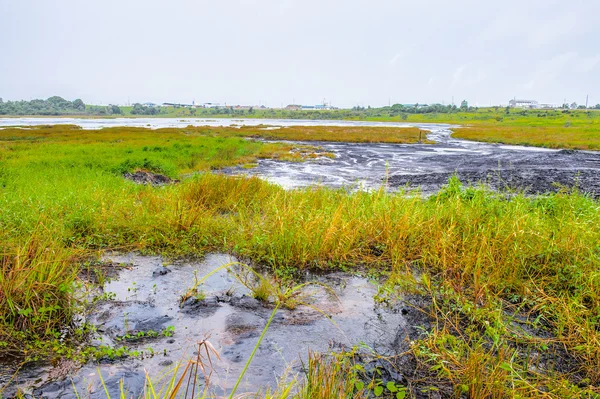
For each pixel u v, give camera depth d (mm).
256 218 6492
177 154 20469
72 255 4684
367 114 149750
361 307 4082
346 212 6520
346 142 38500
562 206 6691
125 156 18141
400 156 26078
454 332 3576
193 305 4008
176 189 8531
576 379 2939
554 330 3561
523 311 3988
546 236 4953
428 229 5789
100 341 3326
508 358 3086
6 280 3512
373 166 20922
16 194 7520
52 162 14961
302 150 28328
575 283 4152
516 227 5199
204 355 3162
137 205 7039
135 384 2766
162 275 4762
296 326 3672
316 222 5684
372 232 5871
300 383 2797
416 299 4250
